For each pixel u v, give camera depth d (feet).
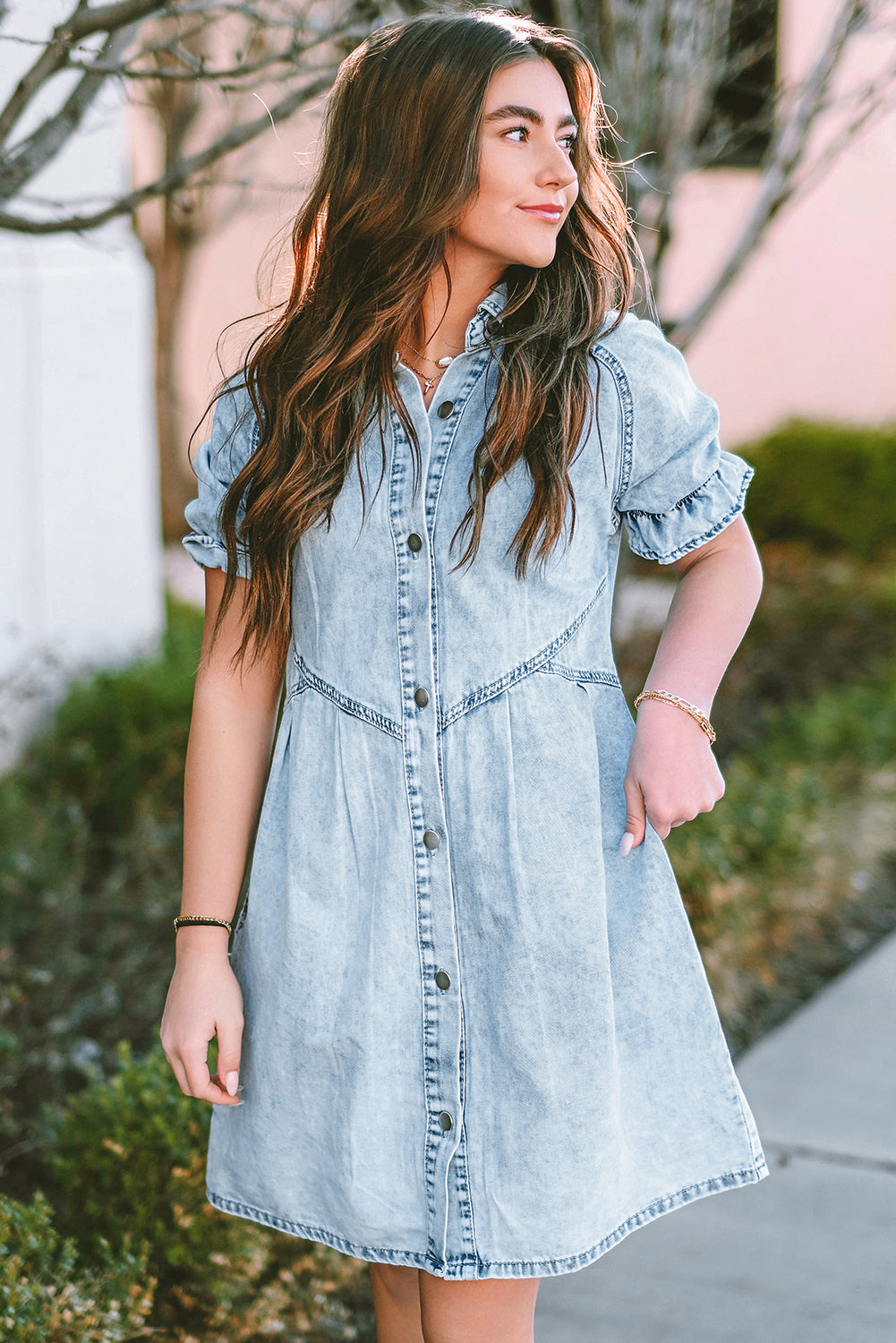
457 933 4.87
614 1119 4.94
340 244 4.95
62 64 6.44
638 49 9.22
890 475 26.45
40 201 7.35
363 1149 4.97
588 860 4.86
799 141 9.92
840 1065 10.23
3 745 14.62
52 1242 6.56
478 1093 4.90
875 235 28.37
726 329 29.68
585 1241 4.89
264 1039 5.13
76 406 16.14
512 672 4.81
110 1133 7.46
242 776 5.24
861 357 28.86
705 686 4.91
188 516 5.35
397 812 4.88
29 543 15.38
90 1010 10.16
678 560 5.10
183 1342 6.72
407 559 4.83
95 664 16.28
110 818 13.78
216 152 7.25
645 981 5.10
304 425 4.89
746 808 13.66
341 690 4.98
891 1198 8.48
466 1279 4.96
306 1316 7.15
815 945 12.54
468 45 4.63
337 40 7.61
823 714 17.19
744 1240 8.09
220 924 5.16
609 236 5.08
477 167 4.62
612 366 4.89
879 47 23.52
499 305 4.93
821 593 21.54
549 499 4.66
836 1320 7.30
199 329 33.40
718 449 5.12
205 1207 7.10
